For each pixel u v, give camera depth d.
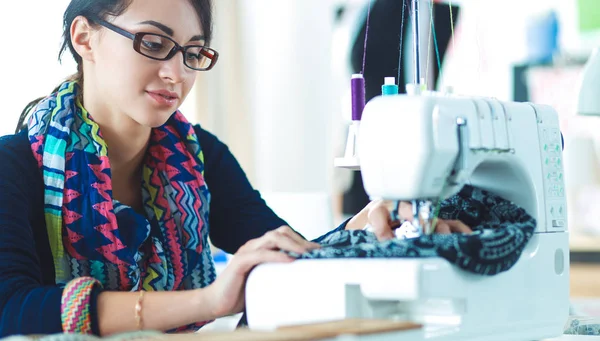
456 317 1.43
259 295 1.49
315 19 5.43
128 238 1.94
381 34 2.25
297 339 1.14
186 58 1.84
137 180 2.10
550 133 1.73
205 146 2.29
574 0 4.95
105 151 1.92
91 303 1.52
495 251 1.45
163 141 2.11
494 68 4.98
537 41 4.98
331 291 1.41
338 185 5.07
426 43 2.88
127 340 1.22
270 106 5.47
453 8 2.97
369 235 1.64
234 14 5.38
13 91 4.17
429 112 1.46
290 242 1.52
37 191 1.86
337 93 5.27
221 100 5.27
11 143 1.87
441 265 1.38
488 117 1.57
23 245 1.67
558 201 1.73
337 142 5.24
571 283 4.53
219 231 2.28
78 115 1.95
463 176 1.51
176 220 2.09
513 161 1.63
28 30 4.21
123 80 1.81
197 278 2.15
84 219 1.89
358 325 1.26
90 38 1.87
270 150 5.48
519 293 1.57
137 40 1.77
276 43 5.47
